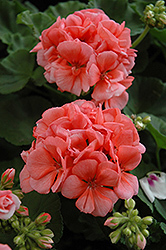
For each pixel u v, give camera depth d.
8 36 0.69
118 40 0.51
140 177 0.55
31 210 0.51
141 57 0.70
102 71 0.50
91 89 0.61
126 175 0.46
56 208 0.51
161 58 0.78
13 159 0.58
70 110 0.44
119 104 0.52
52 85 0.67
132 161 0.45
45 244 0.43
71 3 0.74
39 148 0.43
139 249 0.45
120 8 0.67
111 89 0.50
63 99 0.67
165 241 0.54
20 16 0.63
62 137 0.43
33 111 0.65
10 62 0.65
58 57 0.52
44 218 0.43
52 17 0.66
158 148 0.60
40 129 0.45
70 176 0.43
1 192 0.42
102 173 0.43
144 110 0.66
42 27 0.66
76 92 0.50
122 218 0.44
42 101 0.66
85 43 0.48
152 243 0.54
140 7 0.70
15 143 0.60
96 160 0.43
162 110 0.66
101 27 0.49
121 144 0.45
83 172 0.43
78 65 0.51
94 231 0.60
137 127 0.53
